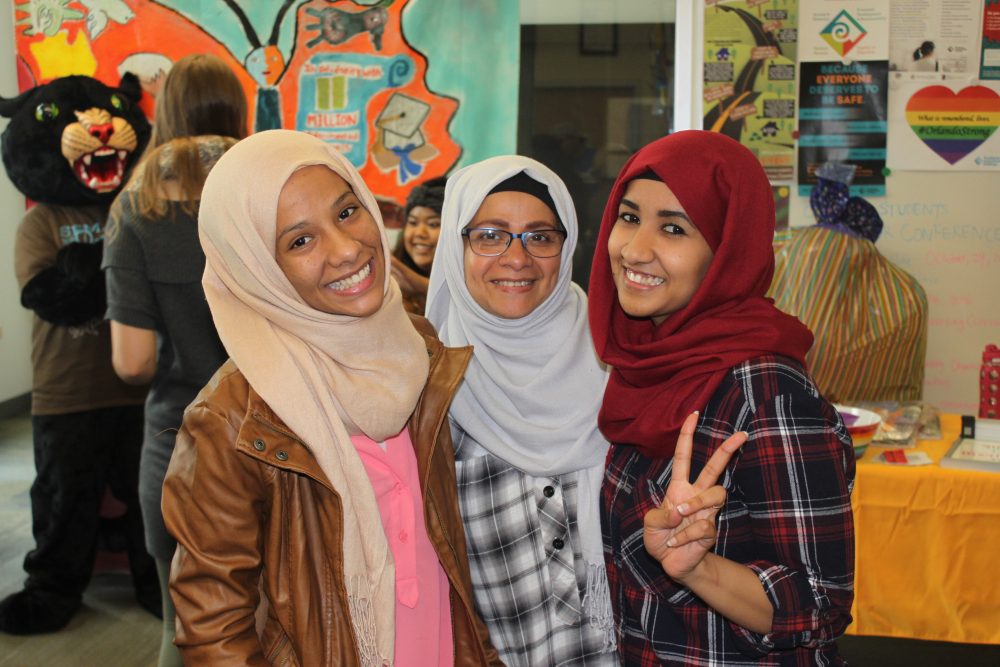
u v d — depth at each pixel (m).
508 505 1.40
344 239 1.14
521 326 1.46
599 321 1.34
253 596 1.15
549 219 1.45
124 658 2.75
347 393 1.18
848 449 1.15
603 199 3.27
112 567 3.40
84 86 2.81
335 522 1.16
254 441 1.11
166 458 2.25
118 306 2.21
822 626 1.08
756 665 1.15
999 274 3.04
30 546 3.50
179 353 2.23
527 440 1.40
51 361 2.87
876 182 3.03
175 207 2.19
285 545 1.17
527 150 3.26
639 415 1.24
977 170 2.99
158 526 2.27
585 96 3.22
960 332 3.09
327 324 1.18
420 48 2.80
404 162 2.86
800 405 1.11
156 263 2.19
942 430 2.28
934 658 2.73
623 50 3.18
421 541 1.28
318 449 1.12
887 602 2.01
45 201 2.84
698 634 1.18
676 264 1.20
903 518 1.98
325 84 2.82
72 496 2.93
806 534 1.08
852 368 2.74
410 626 1.24
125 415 2.97
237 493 1.13
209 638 1.10
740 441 1.05
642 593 1.24
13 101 2.84
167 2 2.82
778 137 3.04
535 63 3.21
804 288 2.77
